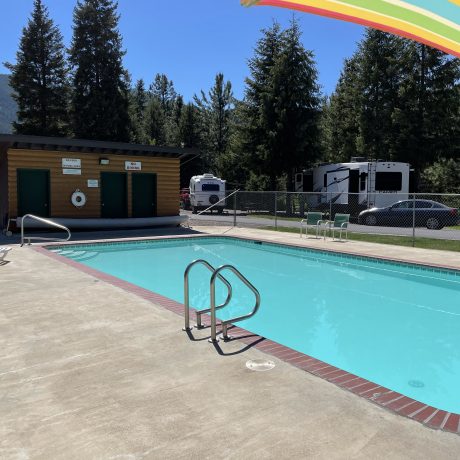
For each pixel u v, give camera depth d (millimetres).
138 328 4945
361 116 32875
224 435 2752
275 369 3789
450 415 3010
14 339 4578
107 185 17375
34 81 38469
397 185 21328
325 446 2627
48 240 13320
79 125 37000
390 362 5109
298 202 27453
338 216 14516
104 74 37656
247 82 29844
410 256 10672
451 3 4051
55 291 6703
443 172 29250
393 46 31828
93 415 3008
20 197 15531
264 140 28484
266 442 2672
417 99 30688
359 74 33406
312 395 3299
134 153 17734
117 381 3559
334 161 39031
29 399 3246
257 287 8844
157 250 13305
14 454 2549
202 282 9258
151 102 52969
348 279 9578
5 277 7707
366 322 6625
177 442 2674
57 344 4434
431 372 4824
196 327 4984
